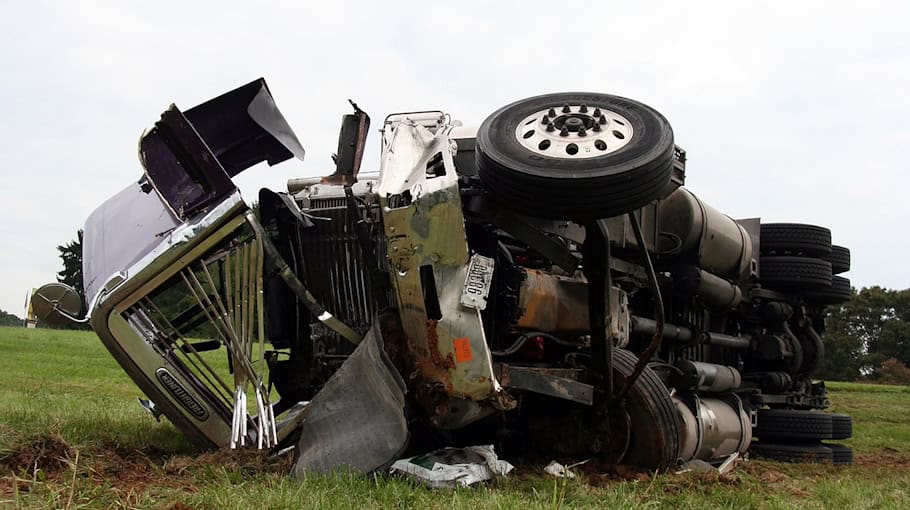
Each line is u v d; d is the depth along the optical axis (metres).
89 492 3.98
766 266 11.07
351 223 6.27
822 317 12.33
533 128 5.37
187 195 5.38
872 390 33.69
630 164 4.99
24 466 4.73
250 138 6.92
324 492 4.17
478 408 5.23
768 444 10.32
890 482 6.97
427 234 5.09
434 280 5.11
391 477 4.70
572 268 5.93
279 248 6.39
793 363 11.18
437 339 5.11
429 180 5.17
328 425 5.14
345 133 6.68
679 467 6.61
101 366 18.14
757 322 11.21
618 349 6.50
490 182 5.29
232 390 5.59
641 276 8.22
